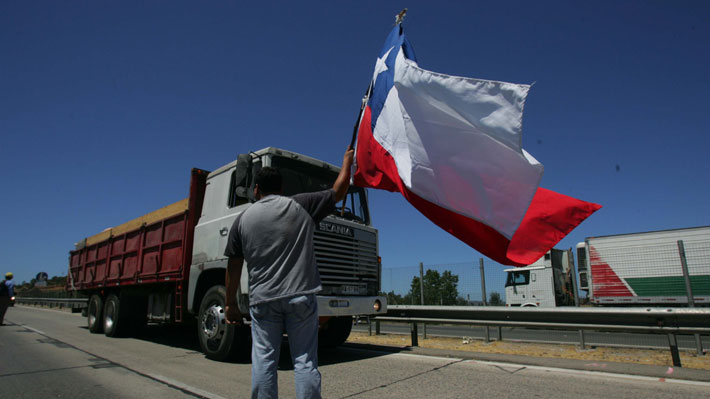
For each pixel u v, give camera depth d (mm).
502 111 2811
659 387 4414
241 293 5781
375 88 3885
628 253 16625
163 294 8234
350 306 6172
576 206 3193
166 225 8078
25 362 6336
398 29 3777
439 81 3008
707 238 15305
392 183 3555
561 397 4098
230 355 6066
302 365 2301
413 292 12539
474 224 3080
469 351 6863
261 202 2555
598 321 6051
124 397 4359
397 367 5727
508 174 2887
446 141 3066
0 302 12789
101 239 10984
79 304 12516
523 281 19438
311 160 6801
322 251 6039
